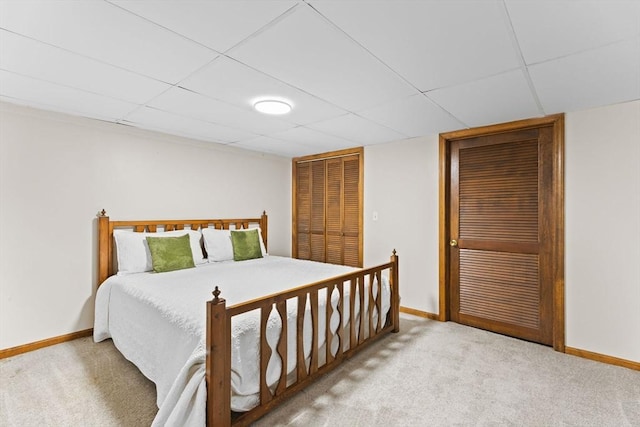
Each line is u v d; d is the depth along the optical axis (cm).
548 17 135
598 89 214
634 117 235
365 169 405
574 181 260
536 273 287
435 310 344
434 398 198
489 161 314
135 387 210
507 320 302
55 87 215
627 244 238
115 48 163
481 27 143
